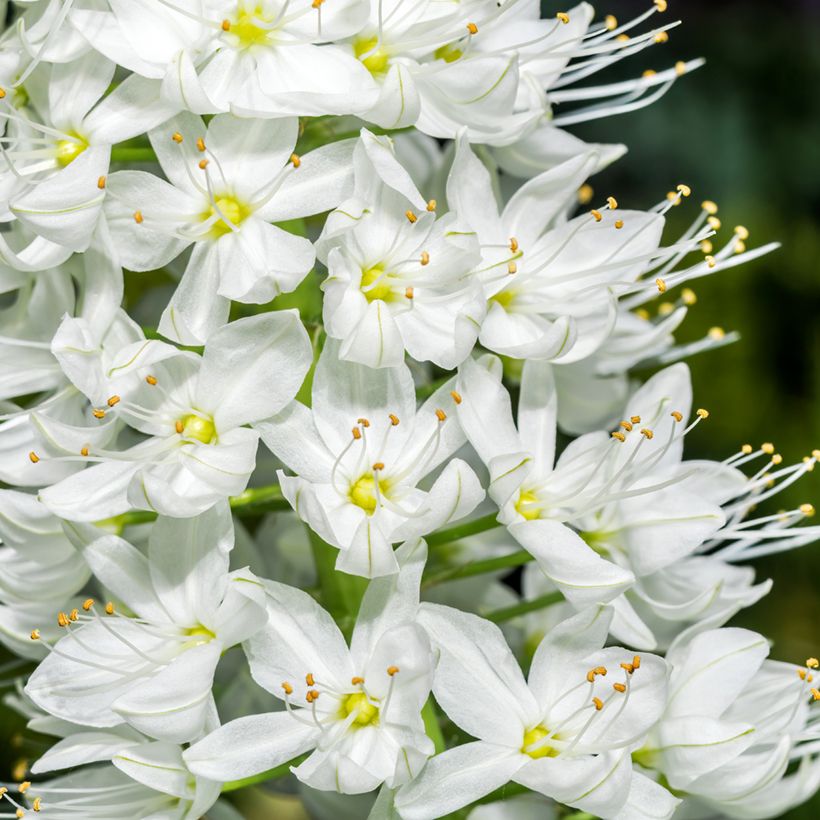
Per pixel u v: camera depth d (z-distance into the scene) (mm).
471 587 545
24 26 498
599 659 485
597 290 505
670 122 852
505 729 482
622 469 498
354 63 491
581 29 521
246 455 479
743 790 498
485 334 497
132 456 487
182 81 477
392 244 488
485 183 500
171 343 498
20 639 507
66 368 481
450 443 486
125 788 496
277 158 486
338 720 479
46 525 500
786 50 867
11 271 507
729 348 801
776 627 757
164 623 487
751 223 829
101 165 482
